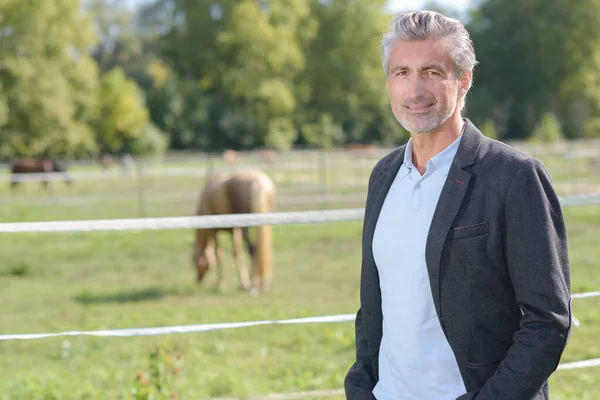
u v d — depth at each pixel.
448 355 2.01
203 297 8.85
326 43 63.56
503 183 1.92
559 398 4.64
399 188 2.15
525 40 62.66
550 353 1.84
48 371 5.61
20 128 43.31
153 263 11.57
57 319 7.58
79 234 14.86
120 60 73.44
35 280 10.23
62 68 45.59
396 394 2.10
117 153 52.22
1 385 5.18
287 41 58.56
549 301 1.85
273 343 6.40
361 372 2.26
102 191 24.88
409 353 2.05
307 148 58.25
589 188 19.31
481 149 2.02
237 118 56.53
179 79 58.28
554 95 62.56
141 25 79.94
